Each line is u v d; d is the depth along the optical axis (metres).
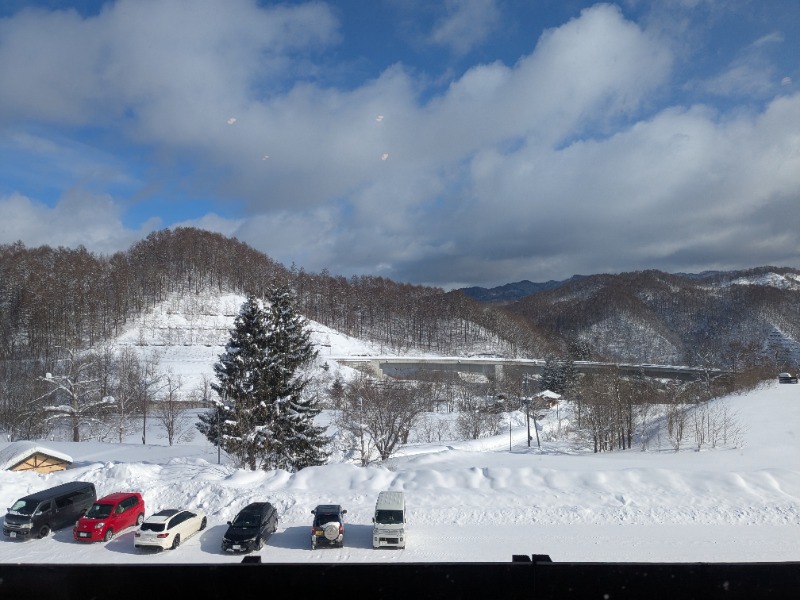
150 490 24.05
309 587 3.72
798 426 41.38
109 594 3.70
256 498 23.16
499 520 20.95
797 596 3.68
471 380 119.88
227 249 179.50
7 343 93.56
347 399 50.28
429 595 3.74
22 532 19.64
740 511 21.23
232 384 36.72
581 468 30.53
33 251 133.50
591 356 131.38
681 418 45.34
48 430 57.41
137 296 136.88
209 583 3.73
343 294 176.25
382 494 20.28
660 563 3.74
